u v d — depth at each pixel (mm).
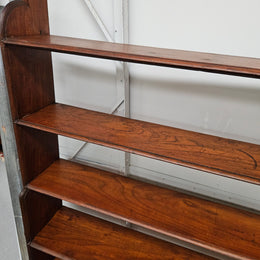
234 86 1651
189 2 1562
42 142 1569
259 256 1207
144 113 1986
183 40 1660
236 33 1530
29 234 1610
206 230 1315
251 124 1704
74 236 1681
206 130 1845
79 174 1615
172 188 2090
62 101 2246
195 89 1760
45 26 1426
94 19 1857
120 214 1366
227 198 1931
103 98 2086
